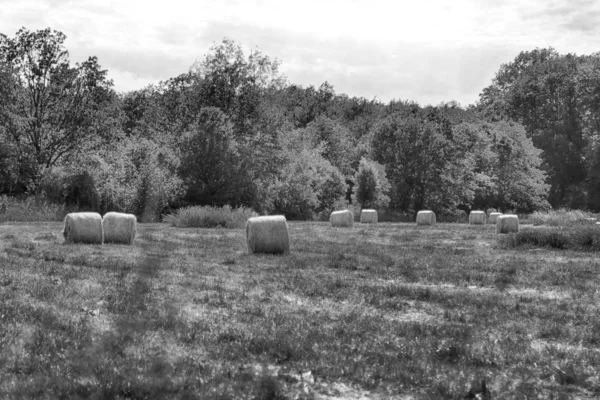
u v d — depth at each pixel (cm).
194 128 5728
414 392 769
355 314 1168
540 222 5388
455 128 8762
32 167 5225
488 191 8538
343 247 2533
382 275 1730
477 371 852
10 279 1391
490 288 1581
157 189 5056
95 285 1355
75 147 5762
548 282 1681
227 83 7219
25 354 817
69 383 715
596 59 9894
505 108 11075
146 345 890
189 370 786
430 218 5141
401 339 1006
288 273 1689
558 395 765
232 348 898
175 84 7744
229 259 1952
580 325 1157
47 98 5781
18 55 5656
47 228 3200
